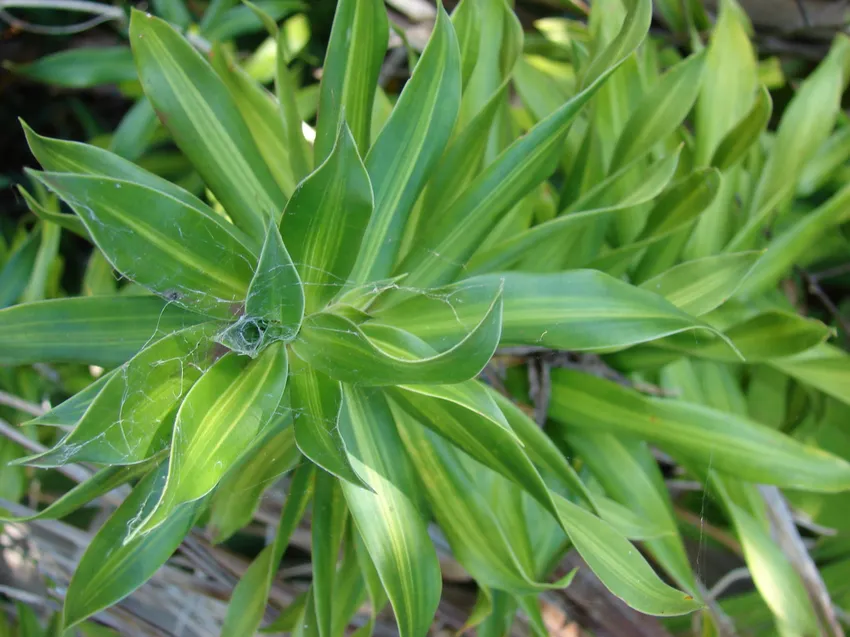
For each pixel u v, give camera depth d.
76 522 0.56
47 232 0.50
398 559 0.31
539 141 0.32
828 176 0.51
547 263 0.40
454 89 0.31
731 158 0.43
